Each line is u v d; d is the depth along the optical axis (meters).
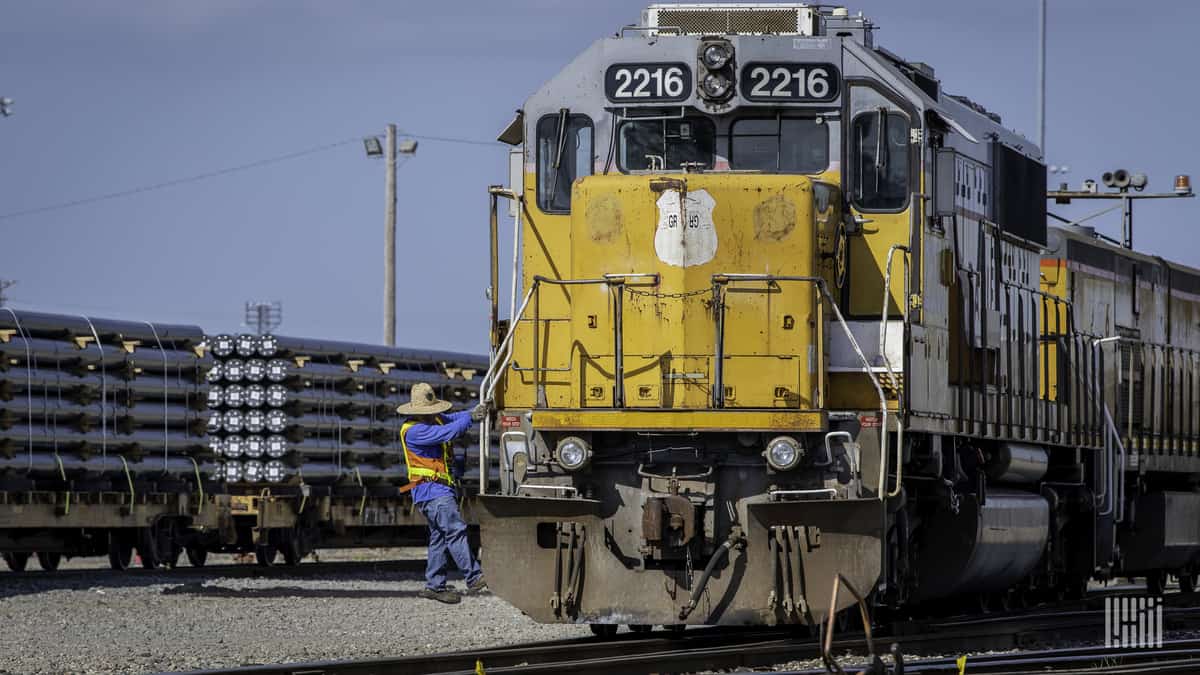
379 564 67.75
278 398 61.88
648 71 35.53
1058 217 53.91
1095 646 37.47
